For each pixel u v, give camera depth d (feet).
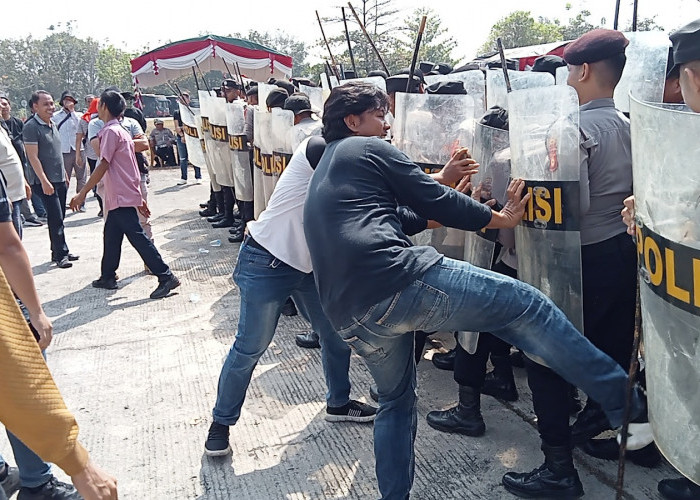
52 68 264.93
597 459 8.84
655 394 4.67
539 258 7.31
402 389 7.38
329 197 6.72
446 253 9.51
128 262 20.83
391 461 7.30
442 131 9.34
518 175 7.34
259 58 41.06
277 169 14.15
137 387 11.78
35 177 22.53
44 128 21.80
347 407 10.19
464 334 8.83
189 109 27.50
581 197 7.26
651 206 4.44
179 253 21.62
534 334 6.47
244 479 8.86
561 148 6.89
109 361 13.02
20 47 263.70
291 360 12.74
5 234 6.63
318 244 6.76
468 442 9.45
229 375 9.10
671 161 4.13
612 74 7.68
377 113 7.32
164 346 13.70
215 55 39.52
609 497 8.01
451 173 7.91
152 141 47.73
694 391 4.22
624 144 7.48
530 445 9.30
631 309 8.00
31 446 4.28
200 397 11.31
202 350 13.42
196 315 15.58
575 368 6.42
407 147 9.67
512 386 10.62
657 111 4.23
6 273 6.75
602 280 7.76
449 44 106.73
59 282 18.85
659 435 4.70
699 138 3.89
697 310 4.06
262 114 15.14
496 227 7.14
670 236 4.23
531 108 7.02
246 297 8.93
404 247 6.58
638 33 10.11
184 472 9.08
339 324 6.77
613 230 7.66
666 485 7.86
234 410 9.29
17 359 4.09
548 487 7.88
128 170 16.48
